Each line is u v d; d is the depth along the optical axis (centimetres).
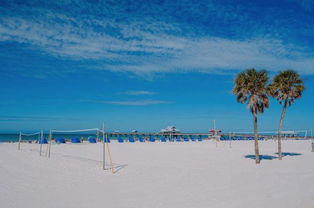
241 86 1761
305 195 830
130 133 8375
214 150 2869
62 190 934
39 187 977
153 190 930
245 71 1777
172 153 2447
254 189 930
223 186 988
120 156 2122
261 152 2645
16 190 925
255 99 1708
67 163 1633
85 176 1212
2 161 1658
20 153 2233
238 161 1819
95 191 920
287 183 1035
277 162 1772
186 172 1331
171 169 1430
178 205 738
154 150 2805
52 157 1961
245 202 757
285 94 1934
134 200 798
